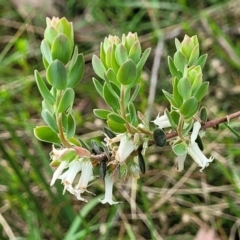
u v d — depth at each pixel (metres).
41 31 0.51
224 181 0.41
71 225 0.35
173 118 0.18
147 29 0.51
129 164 0.18
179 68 0.18
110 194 0.18
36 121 0.44
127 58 0.16
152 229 0.34
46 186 0.36
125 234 0.40
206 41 0.46
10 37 0.51
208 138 0.41
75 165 0.17
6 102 0.43
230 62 0.43
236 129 0.42
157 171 0.42
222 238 0.39
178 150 0.18
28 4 0.51
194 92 0.17
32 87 0.47
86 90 0.46
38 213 0.35
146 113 0.41
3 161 0.41
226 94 0.45
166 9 0.51
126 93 0.17
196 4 0.50
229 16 0.49
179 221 0.40
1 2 0.52
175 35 0.48
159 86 0.46
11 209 0.41
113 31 0.49
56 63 0.15
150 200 0.41
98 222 0.41
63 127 0.17
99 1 0.50
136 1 0.51
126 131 0.17
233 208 0.35
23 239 0.37
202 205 0.40
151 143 0.18
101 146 0.18
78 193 0.17
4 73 0.47
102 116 0.18
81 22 0.51
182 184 0.41
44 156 0.38
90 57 0.49
